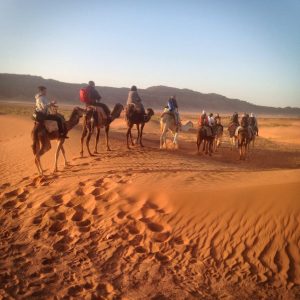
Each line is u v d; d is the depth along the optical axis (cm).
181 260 738
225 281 668
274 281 651
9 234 894
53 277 706
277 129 5844
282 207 778
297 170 1116
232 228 786
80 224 907
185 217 855
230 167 1756
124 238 828
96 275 709
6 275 712
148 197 962
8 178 1405
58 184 1199
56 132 1334
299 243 705
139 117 2052
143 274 705
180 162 1631
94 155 1730
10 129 3117
